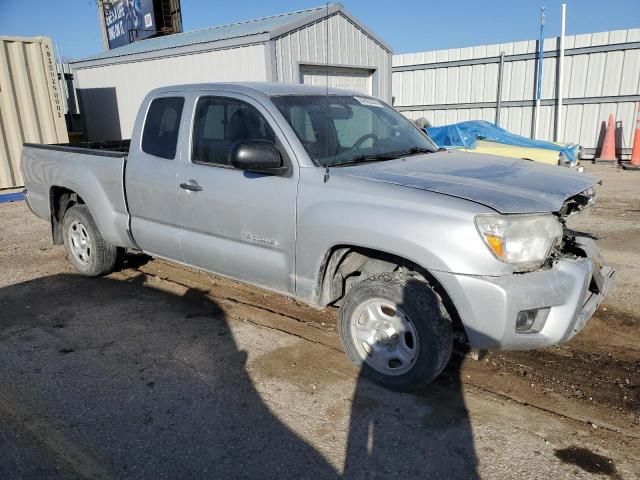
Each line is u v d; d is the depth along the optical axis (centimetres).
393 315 335
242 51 1092
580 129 1393
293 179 361
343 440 296
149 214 465
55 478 269
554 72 1402
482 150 815
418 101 1681
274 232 372
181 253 448
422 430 304
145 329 439
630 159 1316
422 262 307
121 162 481
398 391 340
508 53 1464
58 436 302
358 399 334
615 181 1053
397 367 338
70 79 1734
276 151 361
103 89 1481
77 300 505
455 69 1579
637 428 302
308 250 354
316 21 1112
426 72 1642
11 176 1033
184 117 433
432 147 455
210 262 426
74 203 583
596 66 1335
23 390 350
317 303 368
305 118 388
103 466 278
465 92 1574
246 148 349
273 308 478
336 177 345
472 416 316
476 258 294
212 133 415
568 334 308
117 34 2022
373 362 347
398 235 312
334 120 406
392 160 389
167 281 551
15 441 298
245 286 532
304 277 363
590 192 374
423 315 314
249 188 381
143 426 310
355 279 388
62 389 350
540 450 285
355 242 329
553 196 320
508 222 293
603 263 364
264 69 1060
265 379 359
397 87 1720
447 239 298
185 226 436
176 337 423
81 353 400
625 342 399
